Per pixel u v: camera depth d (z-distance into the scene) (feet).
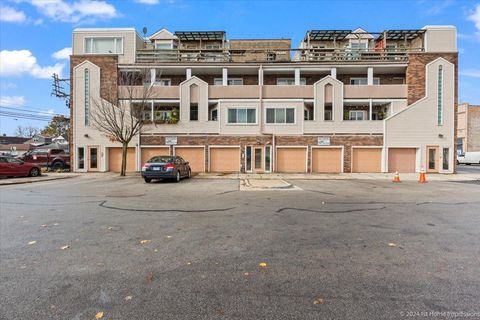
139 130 70.90
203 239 18.08
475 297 10.97
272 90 77.56
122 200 32.53
